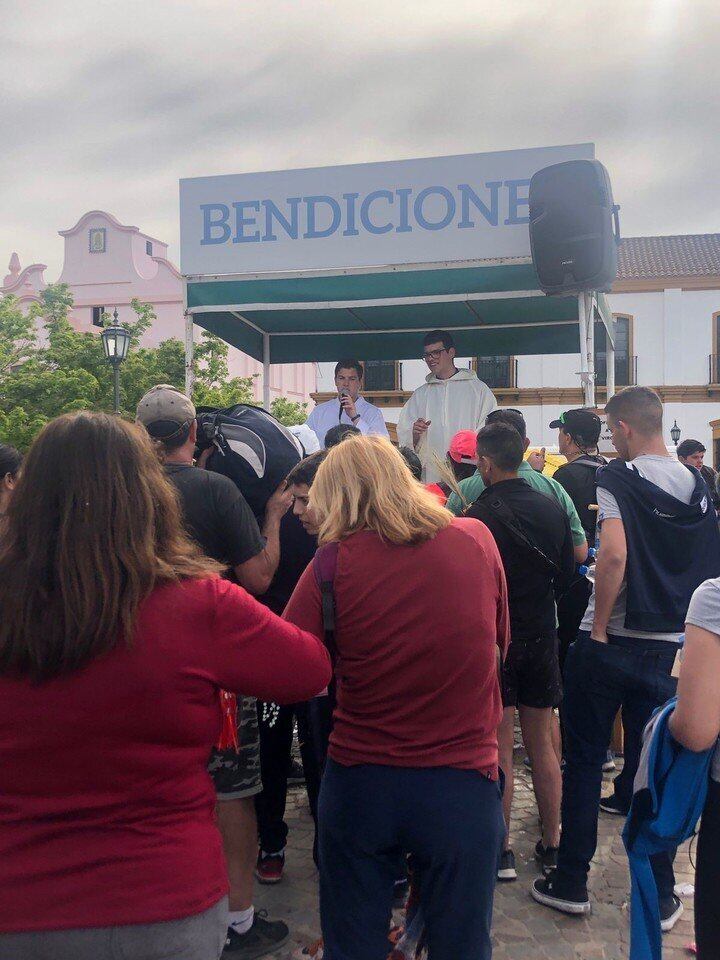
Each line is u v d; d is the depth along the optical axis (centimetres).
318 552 198
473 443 414
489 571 196
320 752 296
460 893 185
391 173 575
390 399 2764
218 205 599
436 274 574
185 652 130
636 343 3003
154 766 128
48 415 2034
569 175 524
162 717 127
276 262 593
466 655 187
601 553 290
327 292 588
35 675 122
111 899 123
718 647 177
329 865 194
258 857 336
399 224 575
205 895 130
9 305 2391
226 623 136
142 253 4059
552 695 329
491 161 561
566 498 360
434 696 187
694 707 177
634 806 202
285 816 402
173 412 249
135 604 126
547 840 337
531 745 337
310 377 4688
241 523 246
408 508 193
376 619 186
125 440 136
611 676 293
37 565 125
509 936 292
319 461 275
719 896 187
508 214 561
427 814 184
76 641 121
